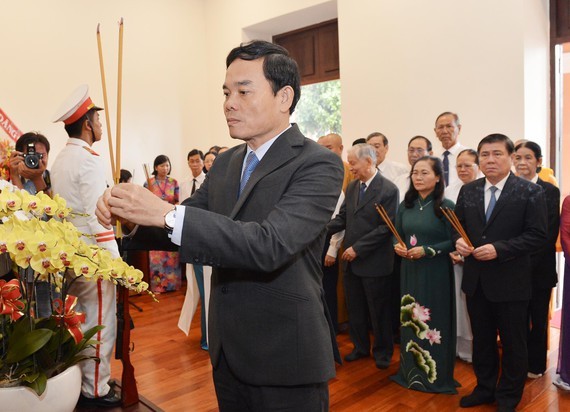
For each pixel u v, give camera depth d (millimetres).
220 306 1172
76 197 2105
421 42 4223
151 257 5004
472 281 2396
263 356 1121
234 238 942
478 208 2404
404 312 2719
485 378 2459
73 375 1237
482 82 3916
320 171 1100
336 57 5434
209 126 6199
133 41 5508
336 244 3336
